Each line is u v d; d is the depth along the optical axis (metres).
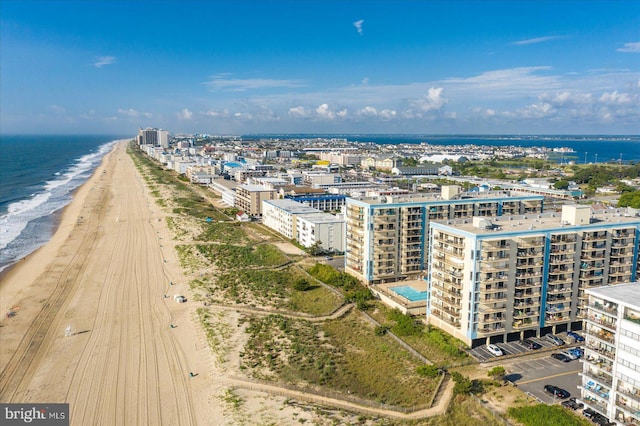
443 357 103.50
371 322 124.31
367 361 102.94
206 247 195.50
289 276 161.62
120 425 80.75
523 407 82.56
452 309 112.31
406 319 119.19
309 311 131.50
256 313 129.50
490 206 160.50
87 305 134.25
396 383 93.19
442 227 114.25
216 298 139.75
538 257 110.25
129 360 103.25
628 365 71.56
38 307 133.00
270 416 81.81
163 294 142.88
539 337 113.56
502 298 108.50
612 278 118.62
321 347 109.12
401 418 81.50
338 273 156.12
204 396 89.38
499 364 100.88
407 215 149.12
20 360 103.19
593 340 78.75
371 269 148.62
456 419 81.06
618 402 73.38
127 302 136.50
